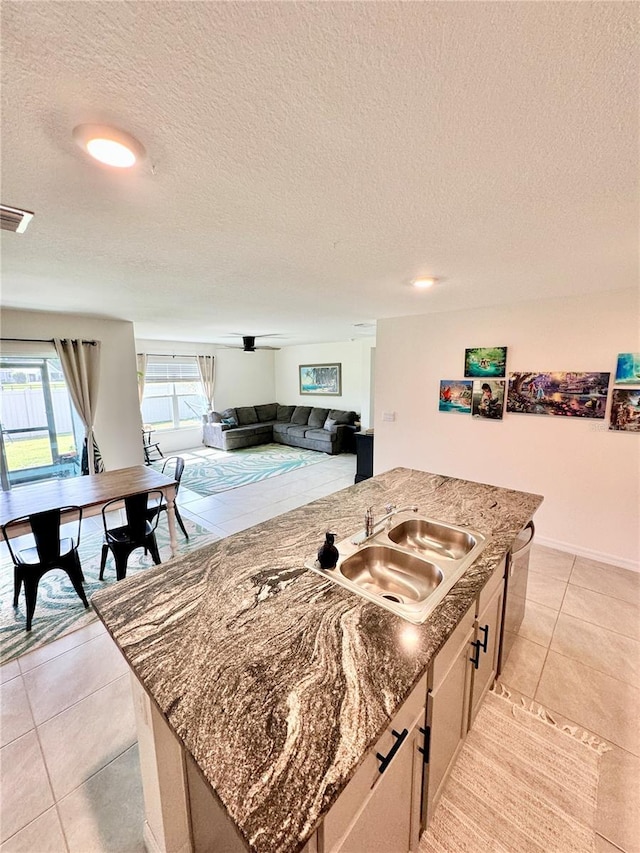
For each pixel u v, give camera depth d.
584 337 2.89
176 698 0.86
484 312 3.39
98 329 4.16
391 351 4.12
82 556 3.25
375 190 1.22
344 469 6.20
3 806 1.36
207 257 1.92
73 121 0.86
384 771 0.88
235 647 1.01
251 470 6.18
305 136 0.94
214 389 8.21
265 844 0.58
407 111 0.85
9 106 0.80
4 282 2.41
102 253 1.84
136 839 1.26
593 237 1.65
